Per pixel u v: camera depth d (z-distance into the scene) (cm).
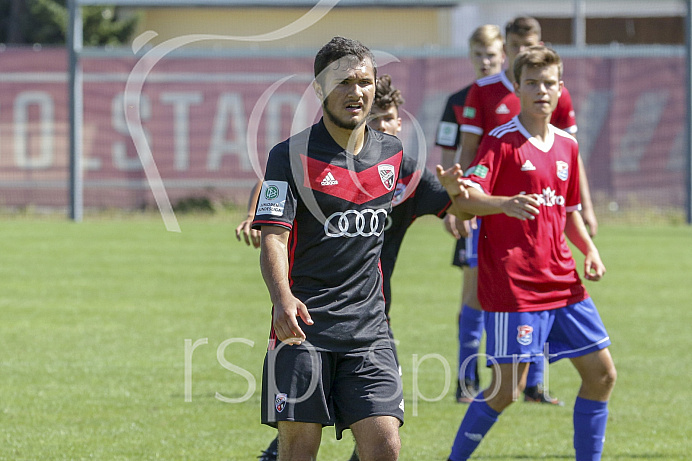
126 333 3030
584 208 2094
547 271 1714
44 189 7150
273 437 1969
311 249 1360
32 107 7131
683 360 2722
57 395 2281
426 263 4838
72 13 6856
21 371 2523
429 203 1684
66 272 4375
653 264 4716
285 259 1324
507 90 2291
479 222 1788
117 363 2623
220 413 2145
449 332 3081
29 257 4859
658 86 7031
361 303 1371
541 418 2161
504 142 1736
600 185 7044
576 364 1722
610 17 8969
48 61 7131
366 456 1313
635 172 7050
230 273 4391
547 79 1730
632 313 3466
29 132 7125
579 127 7025
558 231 1733
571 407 2267
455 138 2586
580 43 7088
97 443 1906
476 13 8844
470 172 1736
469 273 2359
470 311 2350
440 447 1914
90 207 7106
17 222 6669
